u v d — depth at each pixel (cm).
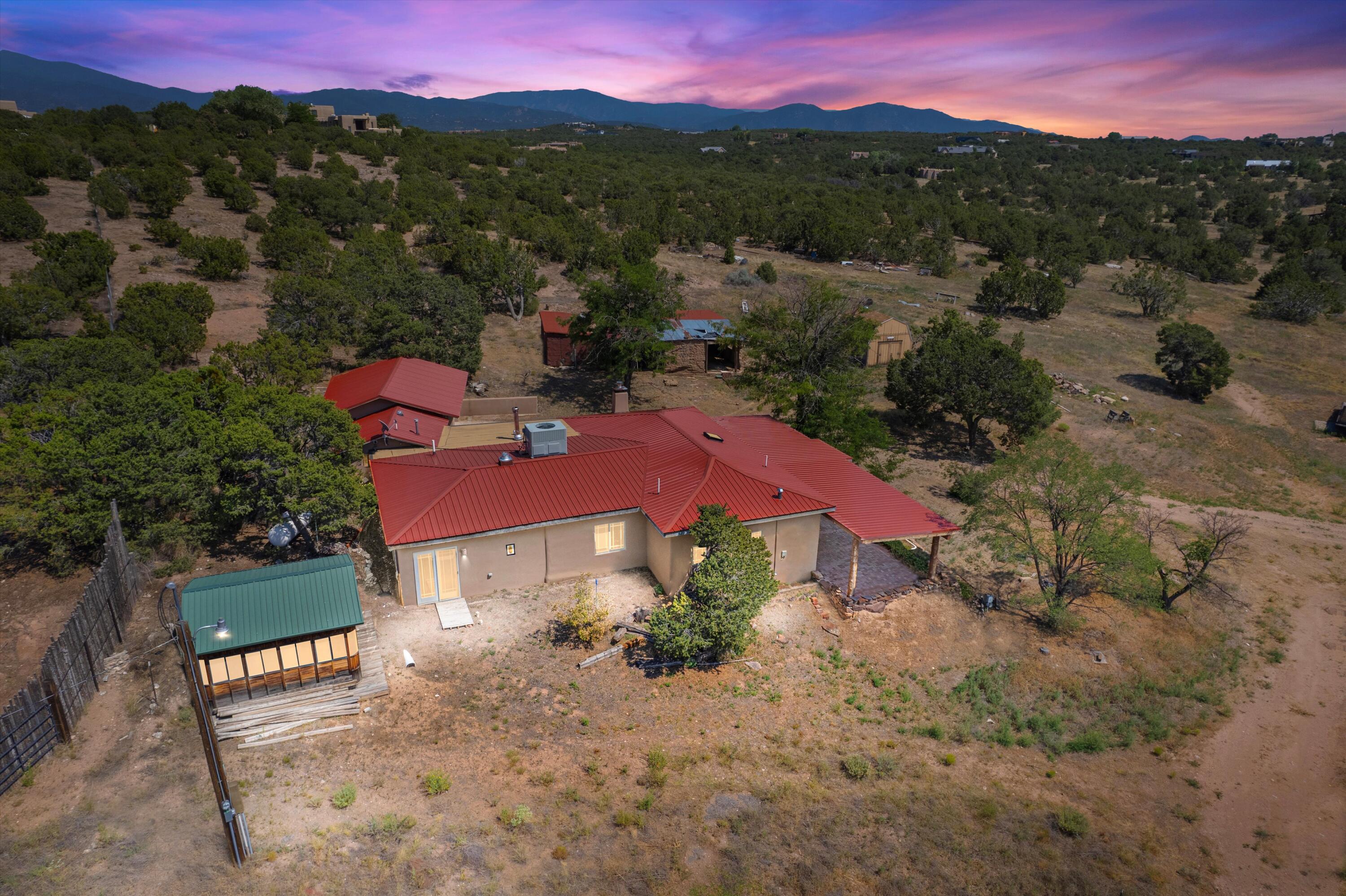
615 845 1731
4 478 2331
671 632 2345
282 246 6488
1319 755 2347
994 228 11881
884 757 2138
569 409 4900
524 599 2720
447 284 5116
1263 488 4509
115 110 11344
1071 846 1888
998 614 2966
